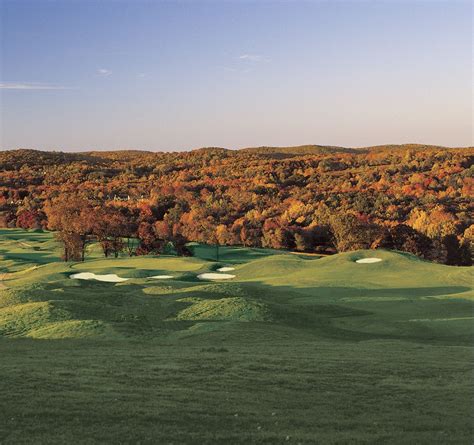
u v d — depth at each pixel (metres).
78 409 19.84
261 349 30.72
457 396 22.22
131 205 180.38
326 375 25.05
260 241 146.38
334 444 17.03
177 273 78.19
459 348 31.22
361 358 28.17
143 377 24.38
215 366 26.36
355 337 36.78
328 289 60.25
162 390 22.47
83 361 27.56
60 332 37.00
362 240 130.25
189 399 21.36
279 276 74.31
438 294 58.00
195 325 38.84
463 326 39.06
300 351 30.06
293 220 152.88
